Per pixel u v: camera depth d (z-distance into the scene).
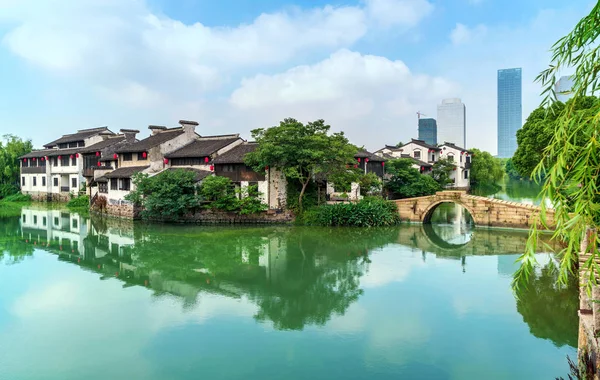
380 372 10.60
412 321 13.80
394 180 47.44
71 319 14.16
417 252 24.38
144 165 41.78
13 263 22.33
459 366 10.88
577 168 4.25
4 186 63.75
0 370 10.80
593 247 4.48
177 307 15.34
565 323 13.44
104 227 34.50
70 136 60.56
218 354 11.63
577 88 4.54
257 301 16.02
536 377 10.32
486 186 71.75
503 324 13.47
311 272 20.00
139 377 10.47
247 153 35.12
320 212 34.22
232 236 29.53
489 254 23.75
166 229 32.88
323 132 33.50
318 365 10.98
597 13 4.27
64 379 10.41
